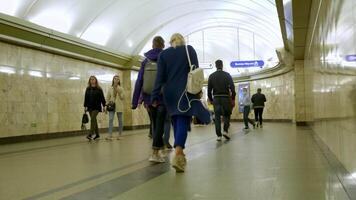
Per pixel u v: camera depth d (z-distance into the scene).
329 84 5.50
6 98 13.66
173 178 4.66
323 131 7.35
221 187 3.98
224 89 10.60
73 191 4.09
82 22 17.58
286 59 22.97
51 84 16.19
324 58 6.26
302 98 21.81
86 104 13.00
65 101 17.12
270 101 31.28
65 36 16.19
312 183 4.06
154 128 6.77
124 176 4.98
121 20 19.94
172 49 5.68
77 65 18.22
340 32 3.88
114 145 10.27
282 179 4.34
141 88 7.02
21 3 13.89
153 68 6.87
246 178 4.47
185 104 5.42
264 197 3.46
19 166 6.37
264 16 24.05
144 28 22.50
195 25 29.94
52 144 11.75
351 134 3.38
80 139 13.98
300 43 15.98
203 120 5.57
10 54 13.94
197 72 5.42
